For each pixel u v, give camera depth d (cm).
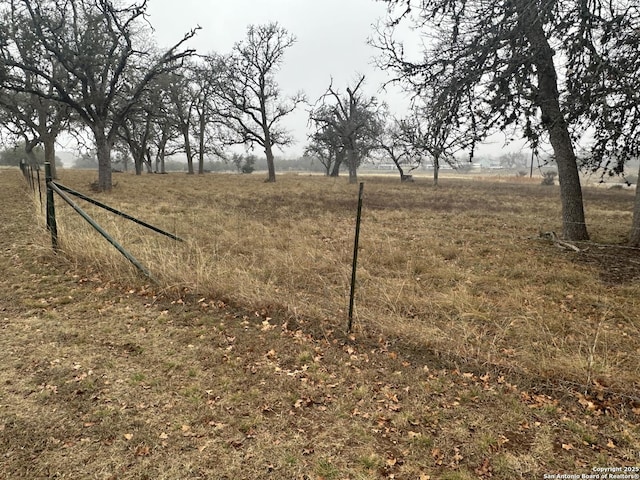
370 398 357
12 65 1881
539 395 362
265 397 355
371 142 4250
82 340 446
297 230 1105
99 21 2009
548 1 641
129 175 4191
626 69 659
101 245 708
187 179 3725
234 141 4294
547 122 783
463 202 2077
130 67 2189
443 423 325
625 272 725
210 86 3762
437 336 449
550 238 1010
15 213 1209
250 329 486
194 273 606
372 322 488
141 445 293
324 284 618
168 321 503
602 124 736
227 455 286
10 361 399
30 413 324
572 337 467
